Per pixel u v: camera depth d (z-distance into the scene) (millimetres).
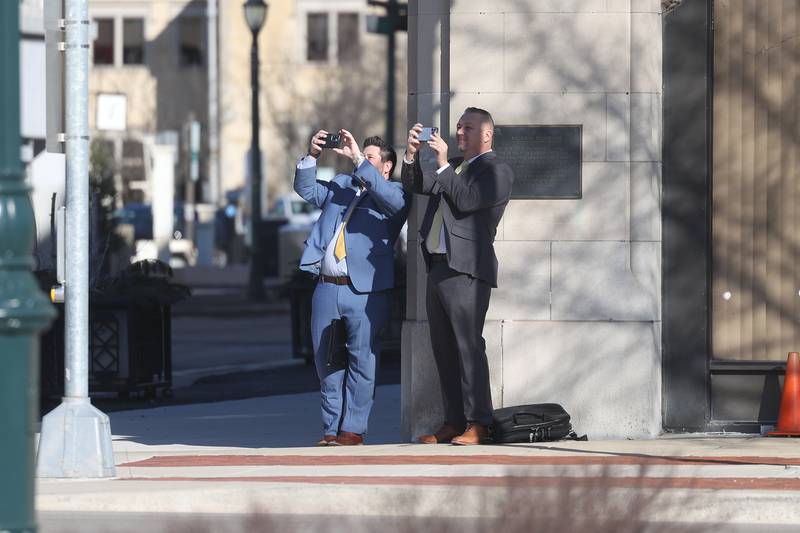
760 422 31922
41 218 50688
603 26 31641
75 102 26672
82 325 26672
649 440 30938
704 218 31922
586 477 14922
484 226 30156
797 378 31312
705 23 31922
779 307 32031
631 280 31453
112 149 120062
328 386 31750
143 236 113000
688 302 31969
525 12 31703
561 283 31500
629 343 31266
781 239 32031
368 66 164375
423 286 32031
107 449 26453
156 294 45000
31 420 15680
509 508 14242
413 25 32438
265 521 14805
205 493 23781
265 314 91375
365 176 31234
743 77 32156
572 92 31656
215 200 161000
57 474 26172
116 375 44594
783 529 22219
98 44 173125
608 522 14289
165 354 46500
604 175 31594
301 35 167750
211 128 159750
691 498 17766
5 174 15898
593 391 31312
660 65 31891
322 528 17562
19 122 15992
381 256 31609
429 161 31875
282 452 30062
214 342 71188
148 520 22797
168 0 172125
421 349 31844
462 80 31828
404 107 163625
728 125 32156
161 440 34344
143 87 172000
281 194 166250
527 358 31422
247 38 167625
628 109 31641
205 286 118750
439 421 31828
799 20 32031
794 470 25391
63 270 26766
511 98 31734
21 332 15633
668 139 32000
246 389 49094
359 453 29156
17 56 15914
